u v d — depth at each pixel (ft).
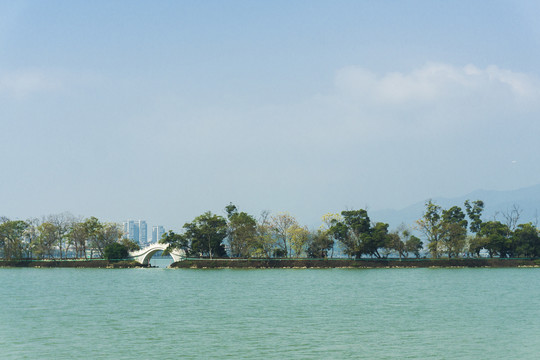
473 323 303.89
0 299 432.66
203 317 330.75
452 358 221.66
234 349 238.48
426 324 301.43
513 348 239.50
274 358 222.48
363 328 288.30
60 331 283.59
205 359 221.66
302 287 521.24
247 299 425.69
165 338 263.29
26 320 321.52
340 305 384.68
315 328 289.33
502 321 311.27
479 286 521.65
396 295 447.83
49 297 445.78
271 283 566.36
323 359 220.64
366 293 463.83
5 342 255.70
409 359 220.43
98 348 241.96
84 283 583.58
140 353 232.32
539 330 282.15
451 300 411.95
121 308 375.25
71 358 224.12
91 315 341.62
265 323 306.55
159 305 390.83
